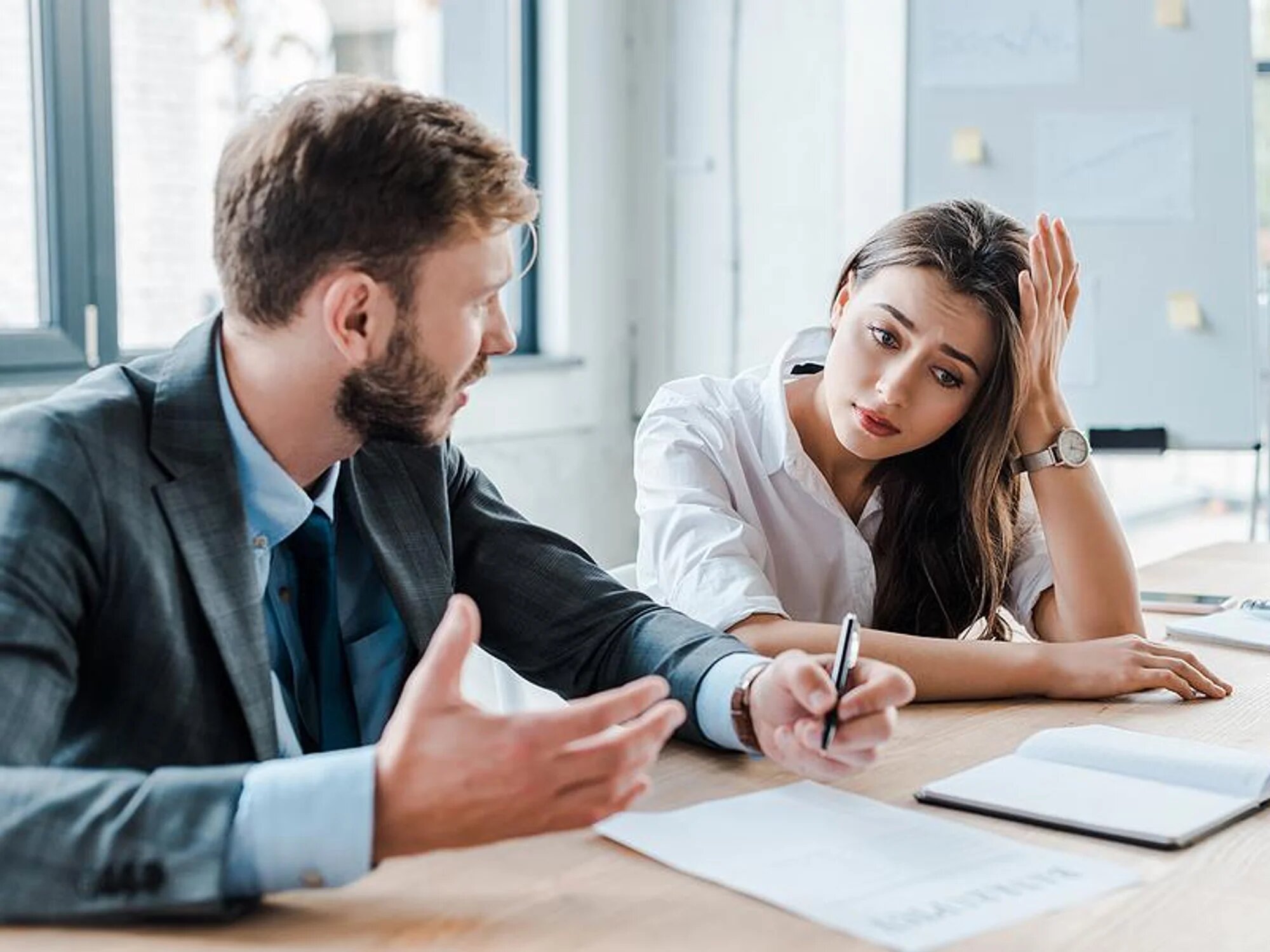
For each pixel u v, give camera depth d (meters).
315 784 0.91
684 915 0.93
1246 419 3.24
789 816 1.11
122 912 0.89
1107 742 1.25
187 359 1.18
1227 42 3.20
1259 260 3.49
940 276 1.61
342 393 1.15
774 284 3.72
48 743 1.01
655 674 1.34
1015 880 0.99
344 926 0.91
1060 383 3.32
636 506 1.80
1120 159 3.26
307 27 3.29
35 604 1.03
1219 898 0.98
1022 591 1.84
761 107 3.70
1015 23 3.29
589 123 3.77
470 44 3.65
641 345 3.93
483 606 1.48
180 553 1.14
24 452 1.08
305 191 1.09
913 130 3.37
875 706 1.13
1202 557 2.37
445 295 1.12
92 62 2.82
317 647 1.30
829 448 1.80
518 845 1.05
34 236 2.80
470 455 3.51
